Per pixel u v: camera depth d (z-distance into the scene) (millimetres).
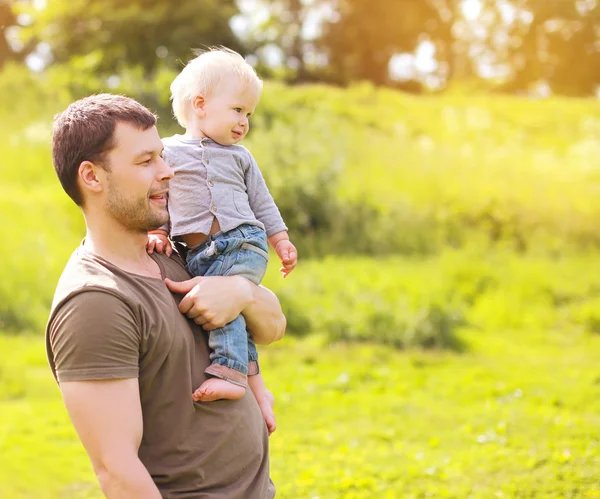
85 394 1981
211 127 2535
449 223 16516
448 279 12992
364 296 11023
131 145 2107
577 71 41656
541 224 16797
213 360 2250
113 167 2096
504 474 5734
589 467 5812
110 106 2129
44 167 17062
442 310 10445
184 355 2148
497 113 25453
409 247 15531
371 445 6555
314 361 9289
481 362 9555
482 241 15961
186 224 2414
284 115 21031
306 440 6641
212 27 31469
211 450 2170
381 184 17359
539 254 15609
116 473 1969
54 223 13938
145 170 2129
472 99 26859
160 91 21344
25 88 22328
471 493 5367
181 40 30375
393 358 9469
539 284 13047
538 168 19453
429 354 9797
